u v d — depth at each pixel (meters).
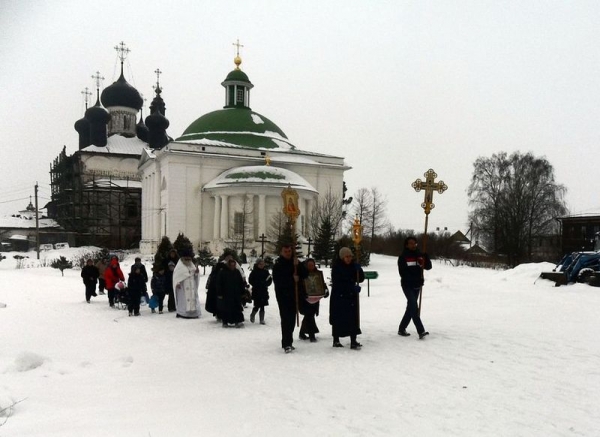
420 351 8.92
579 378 7.00
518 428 5.29
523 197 53.19
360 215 67.50
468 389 6.66
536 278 19.92
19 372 8.05
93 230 71.75
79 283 30.00
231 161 54.56
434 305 15.05
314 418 5.73
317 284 10.66
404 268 10.18
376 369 7.84
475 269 35.28
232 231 49.31
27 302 20.22
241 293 13.16
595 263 17.62
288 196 12.37
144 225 63.44
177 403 6.37
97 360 9.09
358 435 5.20
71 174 77.38
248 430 5.37
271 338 11.22
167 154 52.44
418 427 5.38
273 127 62.66
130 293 15.83
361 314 14.35
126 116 81.25
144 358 9.23
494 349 8.80
